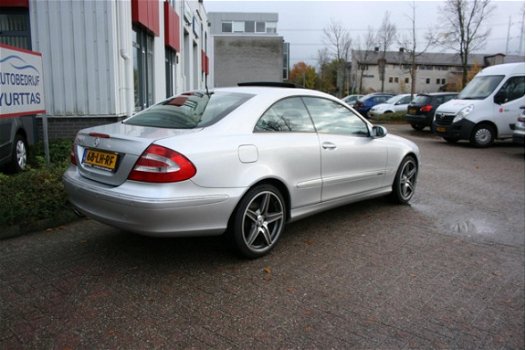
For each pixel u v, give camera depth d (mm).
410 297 3385
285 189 4152
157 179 3297
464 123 12586
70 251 4078
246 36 43719
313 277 3674
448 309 3225
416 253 4273
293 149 4160
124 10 8961
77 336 2773
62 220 4766
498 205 6145
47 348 2652
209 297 3293
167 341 2744
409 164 5992
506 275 3832
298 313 3104
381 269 3875
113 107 8781
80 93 8648
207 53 37125
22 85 5457
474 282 3676
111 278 3559
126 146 3457
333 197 4746
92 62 8594
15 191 4688
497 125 12656
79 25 8484
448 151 11930
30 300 3189
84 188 3658
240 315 3059
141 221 3320
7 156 6387
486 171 8836
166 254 4055
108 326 2889
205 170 3453
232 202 3623
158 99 13359
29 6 8352
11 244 4227
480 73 13930
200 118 3914
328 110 4828
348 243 4480
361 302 3285
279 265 3895
